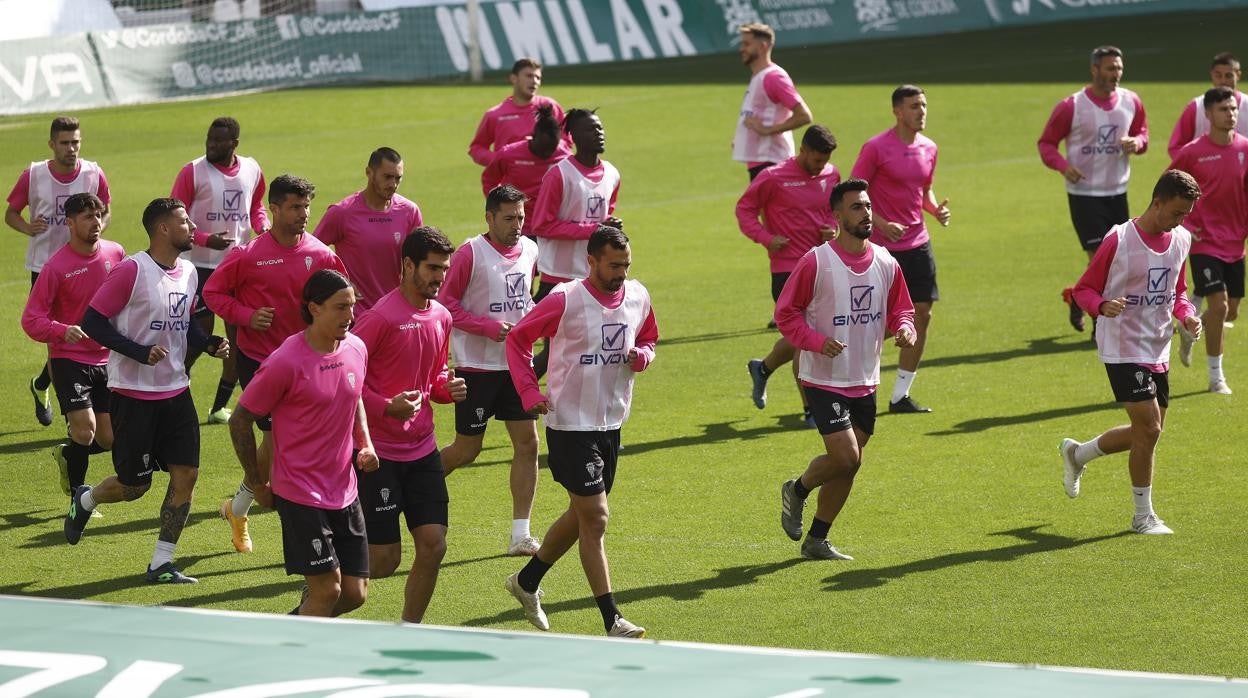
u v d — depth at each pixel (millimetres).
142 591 27266
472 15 114938
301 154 84062
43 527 31266
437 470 24625
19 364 46188
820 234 40219
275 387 21656
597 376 24859
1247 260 53125
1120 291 29469
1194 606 25688
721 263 59312
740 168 79625
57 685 11117
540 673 11055
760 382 39531
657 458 36125
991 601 26188
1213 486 32812
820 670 11016
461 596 27156
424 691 10797
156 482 35125
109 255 31859
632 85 109375
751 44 51625
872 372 28812
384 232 33344
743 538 30219
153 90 106562
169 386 28172
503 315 30391
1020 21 141625
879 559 28734
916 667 11047
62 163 40750
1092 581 27125
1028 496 32562
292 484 21969
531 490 29734
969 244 61438
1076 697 10477
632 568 28438
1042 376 43125
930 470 34688
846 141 84562
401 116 97938
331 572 22203
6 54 99812
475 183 74938
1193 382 42281
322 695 10797
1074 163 48219
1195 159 40562
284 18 113250
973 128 89000
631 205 71000
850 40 134125
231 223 40375
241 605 26531
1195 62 110562
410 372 24188
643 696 10641
